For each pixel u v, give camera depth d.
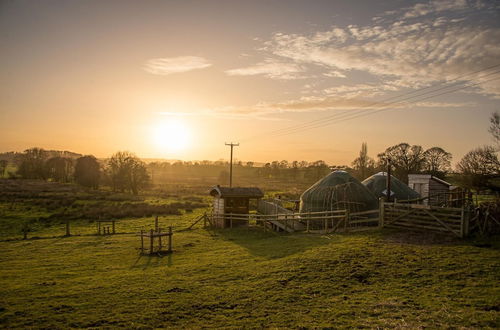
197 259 22.69
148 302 14.61
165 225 40.94
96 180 98.69
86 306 14.38
